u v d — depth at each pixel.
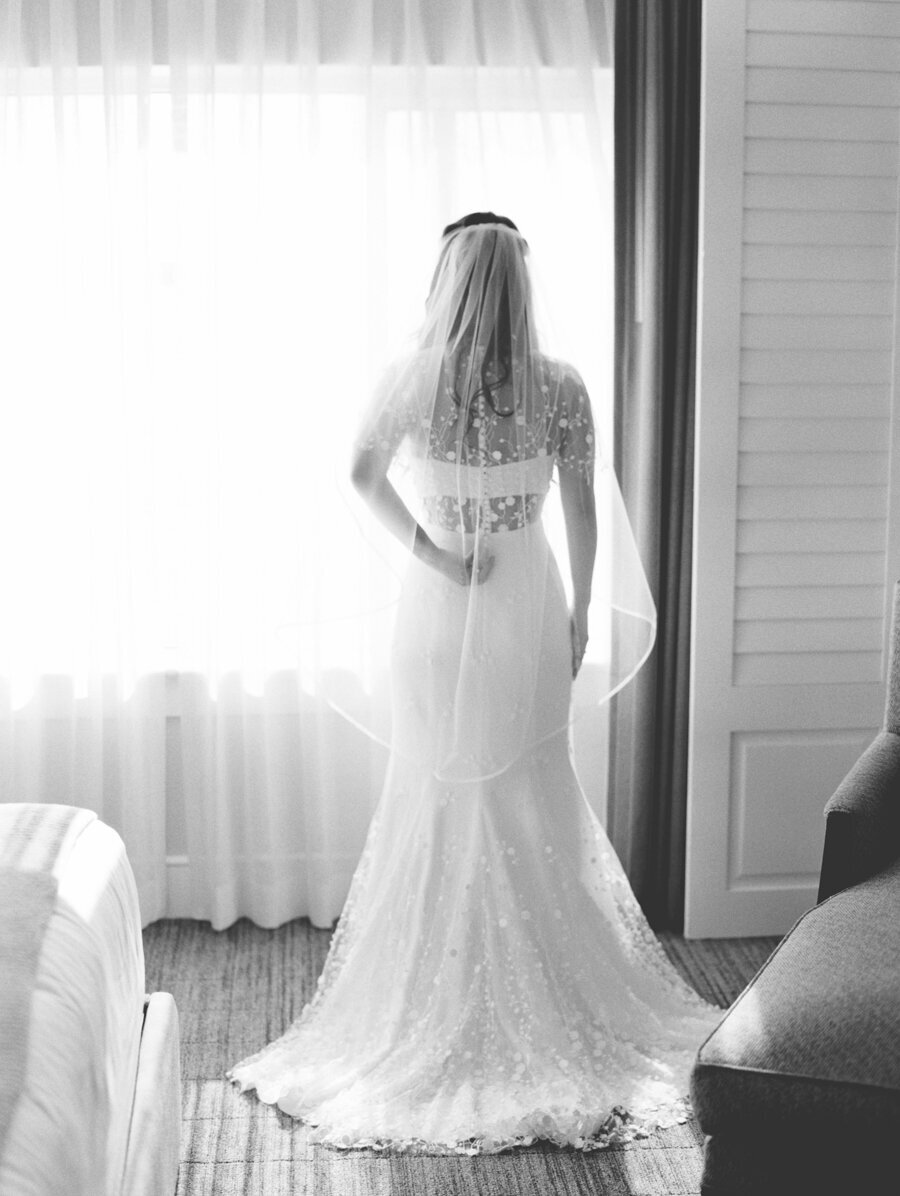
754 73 3.00
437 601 2.50
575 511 2.57
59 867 1.83
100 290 3.20
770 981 1.84
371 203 3.17
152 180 3.19
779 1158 1.66
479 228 2.40
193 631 3.29
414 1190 2.17
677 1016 2.64
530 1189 2.17
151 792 3.33
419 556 2.47
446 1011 2.47
